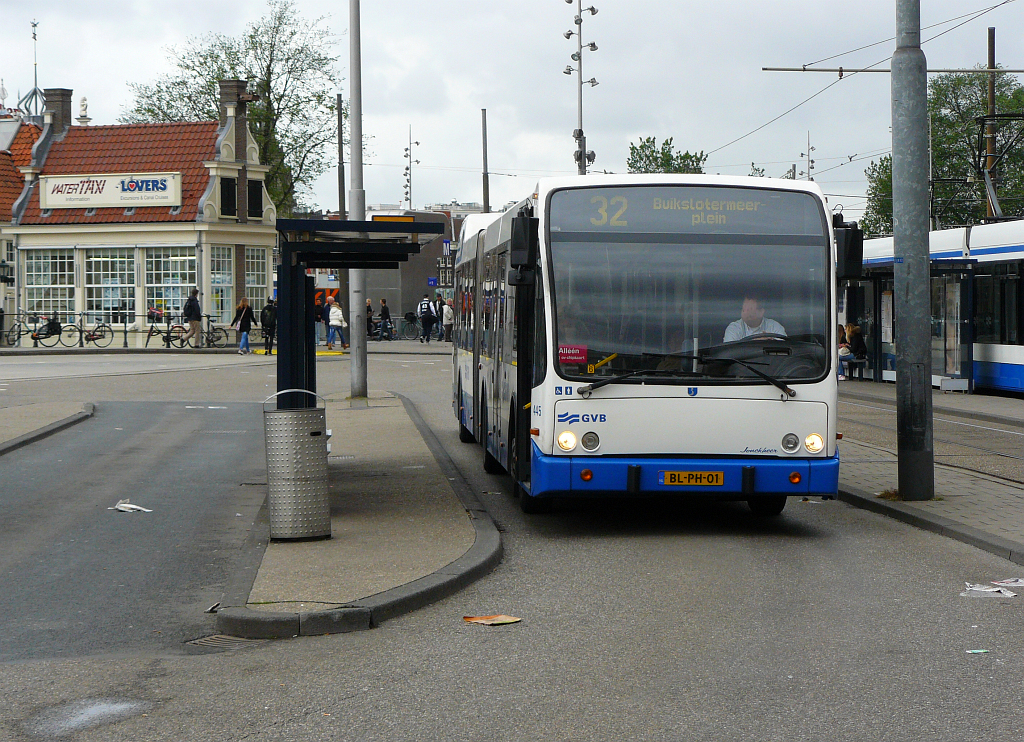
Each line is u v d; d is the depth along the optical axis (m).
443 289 62.59
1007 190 75.12
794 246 9.96
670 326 9.82
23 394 25.88
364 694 5.75
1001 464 14.19
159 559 9.21
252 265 47.25
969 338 25.19
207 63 57.66
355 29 23.14
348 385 28.17
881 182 84.94
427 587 7.68
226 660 6.41
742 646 6.57
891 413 21.44
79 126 48.81
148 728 5.27
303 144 56.72
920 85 11.34
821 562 8.96
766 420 9.81
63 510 11.52
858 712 5.39
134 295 45.69
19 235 46.75
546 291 9.80
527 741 5.04
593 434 9.75
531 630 6.98
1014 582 8.21
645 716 5.36
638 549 9.54
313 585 7.74
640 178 9.98
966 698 5.59
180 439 17.95
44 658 6.50
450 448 16.78
